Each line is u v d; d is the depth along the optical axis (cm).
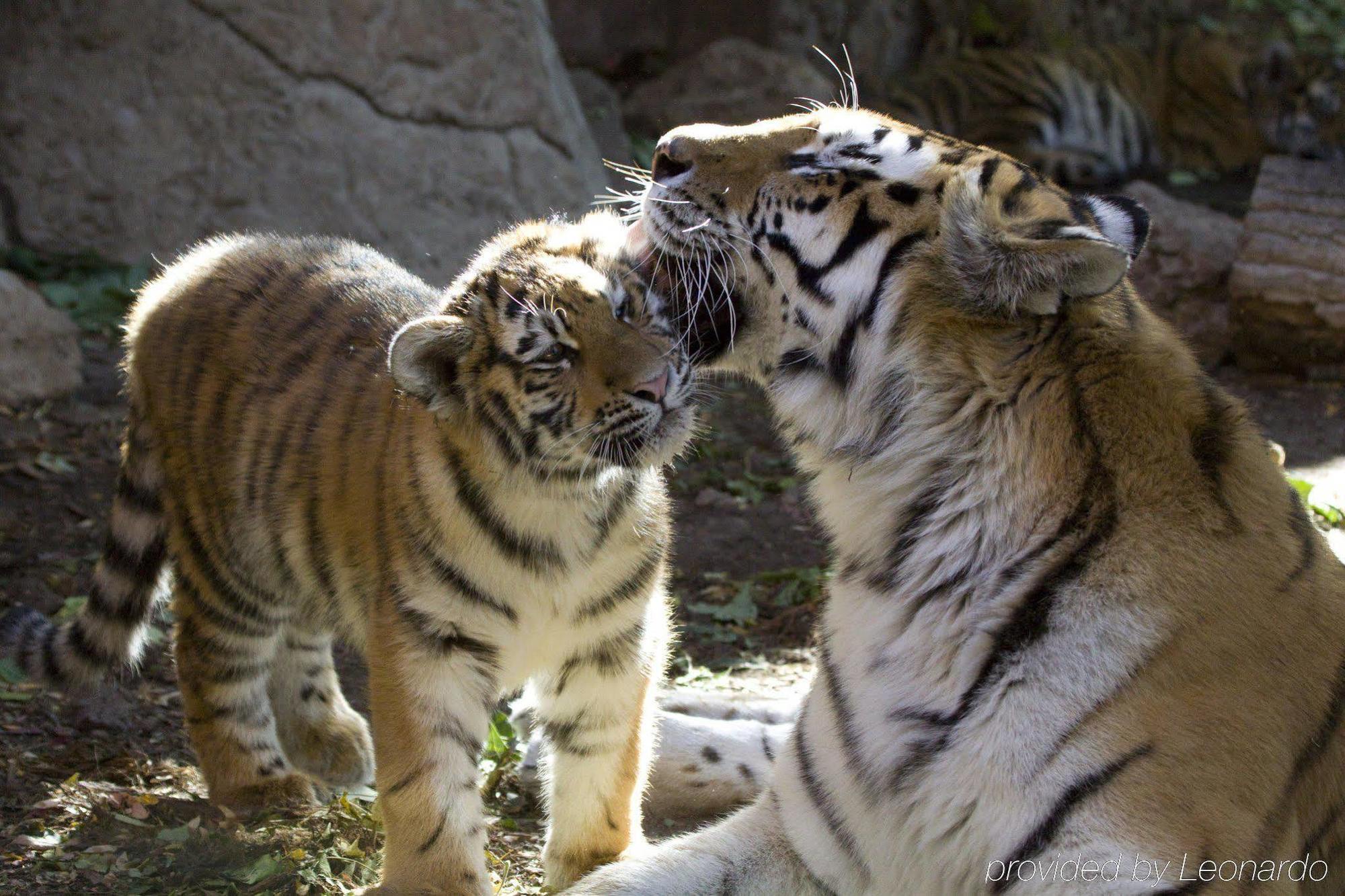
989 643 628
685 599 1204
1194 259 1742
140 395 928
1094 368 629
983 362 636
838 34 2605
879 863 663
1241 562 616
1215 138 2603
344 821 822
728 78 2334
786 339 707
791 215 694
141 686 1021
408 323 722
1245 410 669
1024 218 627
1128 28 2975
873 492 674
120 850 769
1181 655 600
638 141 2264
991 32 2767
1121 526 616
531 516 723
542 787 852
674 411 734
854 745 666
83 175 1725
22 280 1557
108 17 1722
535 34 1895
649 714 773
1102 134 2569
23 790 835
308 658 914
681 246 725
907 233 658
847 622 685
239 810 841
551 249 762
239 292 902
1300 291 1630
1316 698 618
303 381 834
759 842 711
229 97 1752
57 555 1180
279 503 821
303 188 1772
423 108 1817
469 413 719
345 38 1777
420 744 711
